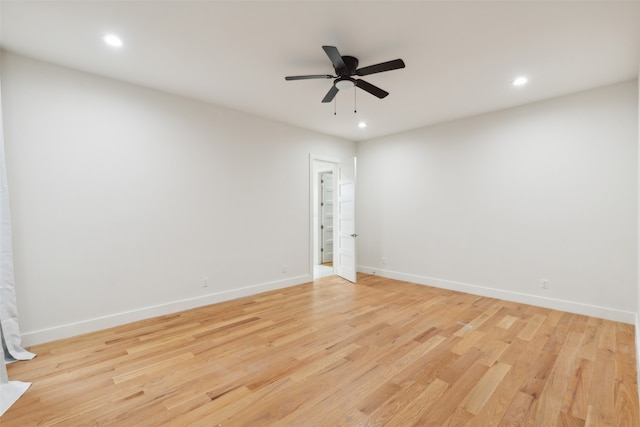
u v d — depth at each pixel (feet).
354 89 11.46
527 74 10.23
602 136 11.26
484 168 14.28
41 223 9.30
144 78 10.59
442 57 9.11
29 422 5.97
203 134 12.91
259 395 6.82
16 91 8.90
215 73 10.23
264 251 15.21
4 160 8.27
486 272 14.32
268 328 10.59
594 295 11.53
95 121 10.26
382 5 6.82
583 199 11.69
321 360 8.37
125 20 7.34
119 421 6.01
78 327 9.93
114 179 10.64
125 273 10.91
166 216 11.90
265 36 8.07
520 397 6.72
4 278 8.24
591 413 6.17
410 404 6.50
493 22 7.43
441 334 10.04
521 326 10.67
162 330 10.36
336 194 19.35
